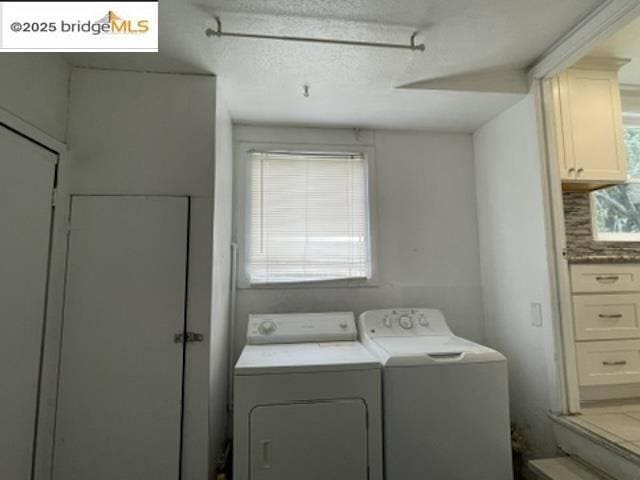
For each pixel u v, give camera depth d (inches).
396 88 81.5
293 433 62.6
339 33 64.4
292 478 61.7
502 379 68.9
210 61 70.9
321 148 102.5
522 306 85.7
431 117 96.8
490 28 64.7
